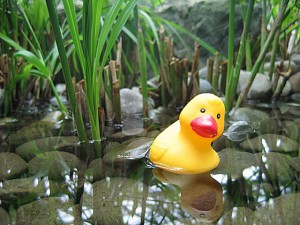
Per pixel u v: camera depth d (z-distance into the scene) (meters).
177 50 0.86
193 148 0.37
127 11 0.43
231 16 0.53
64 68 0.42
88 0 0.40
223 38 0.86
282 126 0.53
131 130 0.52
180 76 0.64
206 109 0.36
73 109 0.45
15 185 0.35
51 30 0.67
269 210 0.29
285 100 0.69
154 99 0.68
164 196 0.32
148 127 0.54
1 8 0.61
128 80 0.74
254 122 0.55
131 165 0.39
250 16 0.54
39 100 0.68
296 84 0.72
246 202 0.31
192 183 0.35
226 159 0.40
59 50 0.41
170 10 0.86
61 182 0.35
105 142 0.47
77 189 0.34
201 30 0.86
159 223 0.28
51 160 0.41
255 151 0.43
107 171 0.38
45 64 0.61
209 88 0.68
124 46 0.73
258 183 0.34
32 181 0.36
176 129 0.39
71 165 0.40
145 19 0.72
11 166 0.39
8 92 0.60
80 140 0.47
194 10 0.86
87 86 0.44
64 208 0.30
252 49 0.77
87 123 0.54
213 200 0.31
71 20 0.40
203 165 0.37
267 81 0.68
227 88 0.57
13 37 0.64
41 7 0.64
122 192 0.33
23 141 0.48
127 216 0.29
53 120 0.57
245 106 0.63
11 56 0.63
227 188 0.33
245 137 0.48
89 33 0.42
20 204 0.31
